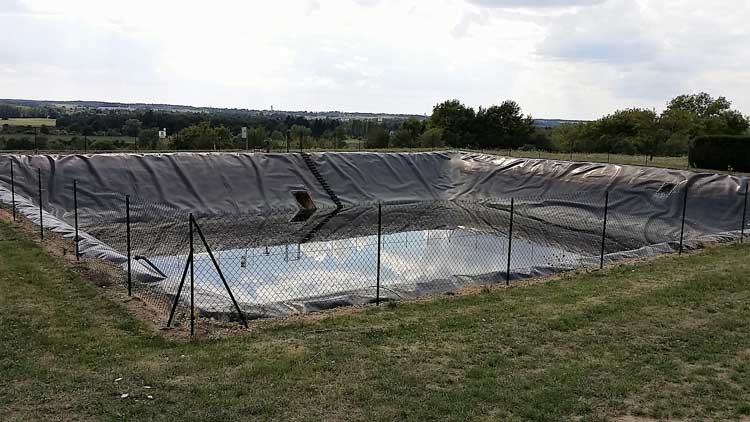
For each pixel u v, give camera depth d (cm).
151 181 2144
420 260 1533
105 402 534
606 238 1928
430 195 2773
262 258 1503
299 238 1855
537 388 593
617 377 629
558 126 6406
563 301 920
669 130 5444
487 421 521
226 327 777
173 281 1087
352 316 842
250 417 517
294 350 683
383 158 2805
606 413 550
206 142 3628
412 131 5453
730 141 2441
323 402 548
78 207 1941
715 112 6512
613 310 868
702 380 629
